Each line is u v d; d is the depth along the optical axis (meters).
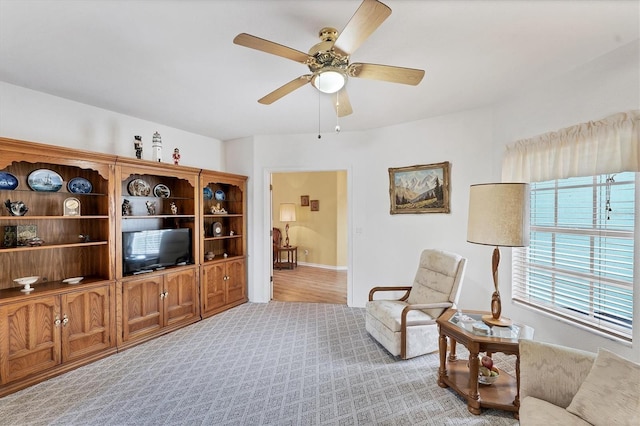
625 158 1.99
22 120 2.77
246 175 4.61
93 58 2.25
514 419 1.97
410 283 3.94
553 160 2.52
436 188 3.69
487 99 3.13
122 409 2.07
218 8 1.69
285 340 3.20
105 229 2.98
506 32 1.94
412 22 1.82
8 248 2.39
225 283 4.21
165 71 2.46
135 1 1.63
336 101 2.62
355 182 4.29
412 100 3.14
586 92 2.34
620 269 2.19
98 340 2.81
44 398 2.20
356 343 3.12
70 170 2.98
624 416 1.24
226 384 2.38
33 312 2.41
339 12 1.73
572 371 1.52
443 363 2.34
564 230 2.60
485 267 3.35
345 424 1.93
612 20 1.81
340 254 7.09
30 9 1.69
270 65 2.36
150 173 3.34
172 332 3.42
